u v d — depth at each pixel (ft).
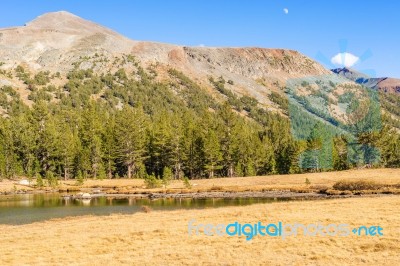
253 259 80.33
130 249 91.91
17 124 477.77
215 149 383.45
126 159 421.59
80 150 410.52
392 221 109.70
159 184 306.96
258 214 129.29
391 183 237.25
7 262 82.94
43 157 437.99
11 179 396.78
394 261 75.25
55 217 165.58
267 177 333.83
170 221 125.70
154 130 453.99
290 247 89.10
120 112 553.23
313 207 140.05
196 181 340.59
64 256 86.94
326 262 76.69
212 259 81.25
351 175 298.76
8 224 148.66
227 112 429.38
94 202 226.58
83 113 579.89
